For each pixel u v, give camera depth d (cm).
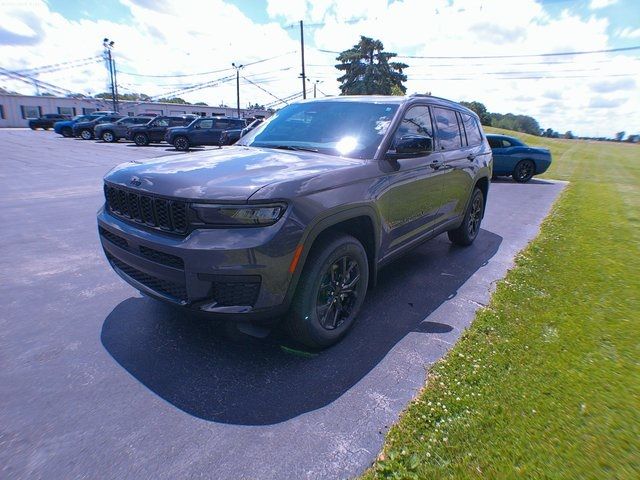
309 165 284
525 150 1295
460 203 493
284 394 237
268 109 5084
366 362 271
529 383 241
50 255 473
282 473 182
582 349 279
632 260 483
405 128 360
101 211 312
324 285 277
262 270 230
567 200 944
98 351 278
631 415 214
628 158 2933
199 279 232
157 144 2436
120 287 386
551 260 482
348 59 5488
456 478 175
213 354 277
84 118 3044
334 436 205
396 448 194
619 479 175
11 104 5516
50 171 1205
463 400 226
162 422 213
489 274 442
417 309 353
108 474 180
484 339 294
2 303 347
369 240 319
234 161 292
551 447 192
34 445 195
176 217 242
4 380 244
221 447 197
